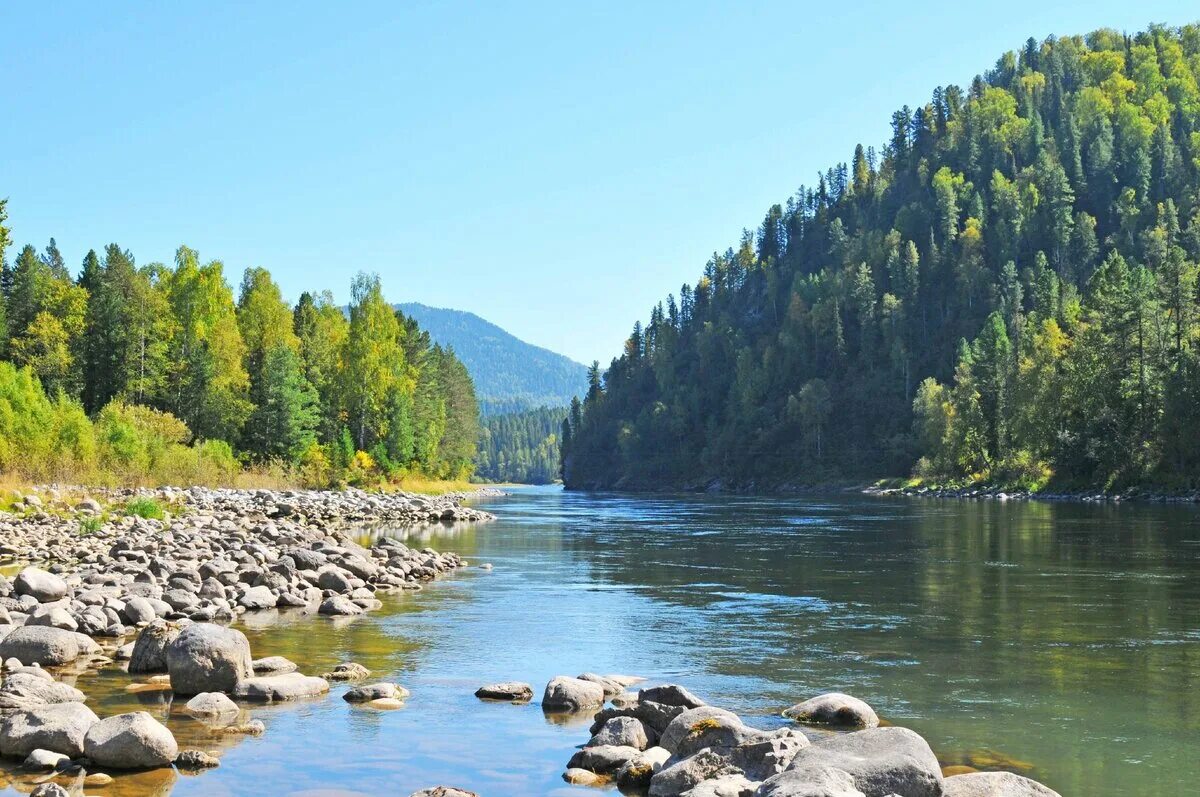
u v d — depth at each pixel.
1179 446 87.31
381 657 16.69
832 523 55.25
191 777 10.36
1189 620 20.56
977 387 129.88
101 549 30.52
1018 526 50.53
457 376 153.25
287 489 76.62
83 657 16.03
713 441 196.00
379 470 100.44
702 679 15.22
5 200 44.56
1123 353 97.44
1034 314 138.62
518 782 10.38
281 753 11.22
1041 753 11.48
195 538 32.53
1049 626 19.89
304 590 23.62
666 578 28.08
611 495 137.50
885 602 23.25
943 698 14.02
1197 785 10.36
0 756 11.01
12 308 100.69
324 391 105.31
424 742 11.73
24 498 42.75
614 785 10.30
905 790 9.03
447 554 32.28
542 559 33.84
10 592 20.45
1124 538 41.81
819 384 177.38
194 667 13.70
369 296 108.38
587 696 13.54
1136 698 14.02
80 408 64.56
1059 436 100.25
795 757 9.70
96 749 10.65
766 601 23.52
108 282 98.94
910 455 154.38
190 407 87.00
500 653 17.14
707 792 9.18
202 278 101.69
